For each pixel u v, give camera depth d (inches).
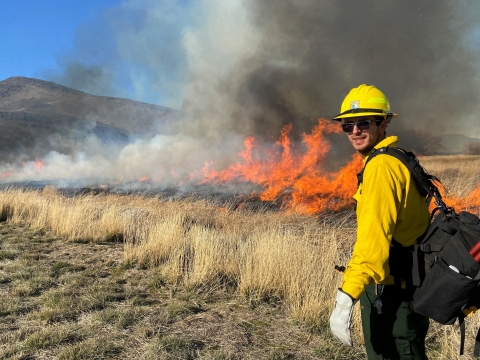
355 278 66.6
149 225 272.8
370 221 67.4
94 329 133.0
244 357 118.6
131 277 192.1
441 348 121.0
